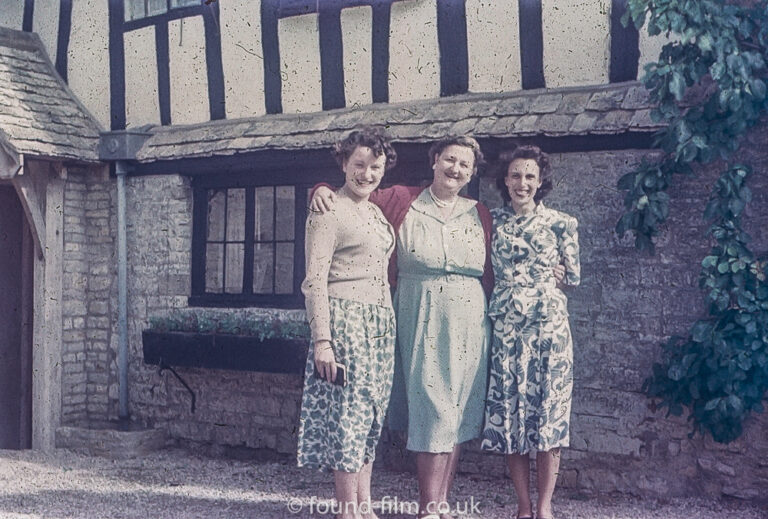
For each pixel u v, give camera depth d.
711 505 5.36
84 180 7.95
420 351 4.48
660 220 5.44
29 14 8.34
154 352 7.34
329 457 4.39
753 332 5.09
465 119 6.14
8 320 8.13
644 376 5.67
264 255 7.74
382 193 4.69
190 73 7.55
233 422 7.29
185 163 7.41
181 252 7.53
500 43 6.27
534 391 4.53
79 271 7.90
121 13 7.89
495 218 4.70
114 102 7.91
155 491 5.93
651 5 5.23
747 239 5.20
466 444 6.21
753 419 5.36
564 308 4.61
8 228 8.14
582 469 5.86
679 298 5.58
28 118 7.42
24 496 5.77
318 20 6.98
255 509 5.35
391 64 6.68
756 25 5.29
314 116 6.93
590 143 5.83
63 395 7.79
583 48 5.98
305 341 6.54
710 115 5.27
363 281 4.39
